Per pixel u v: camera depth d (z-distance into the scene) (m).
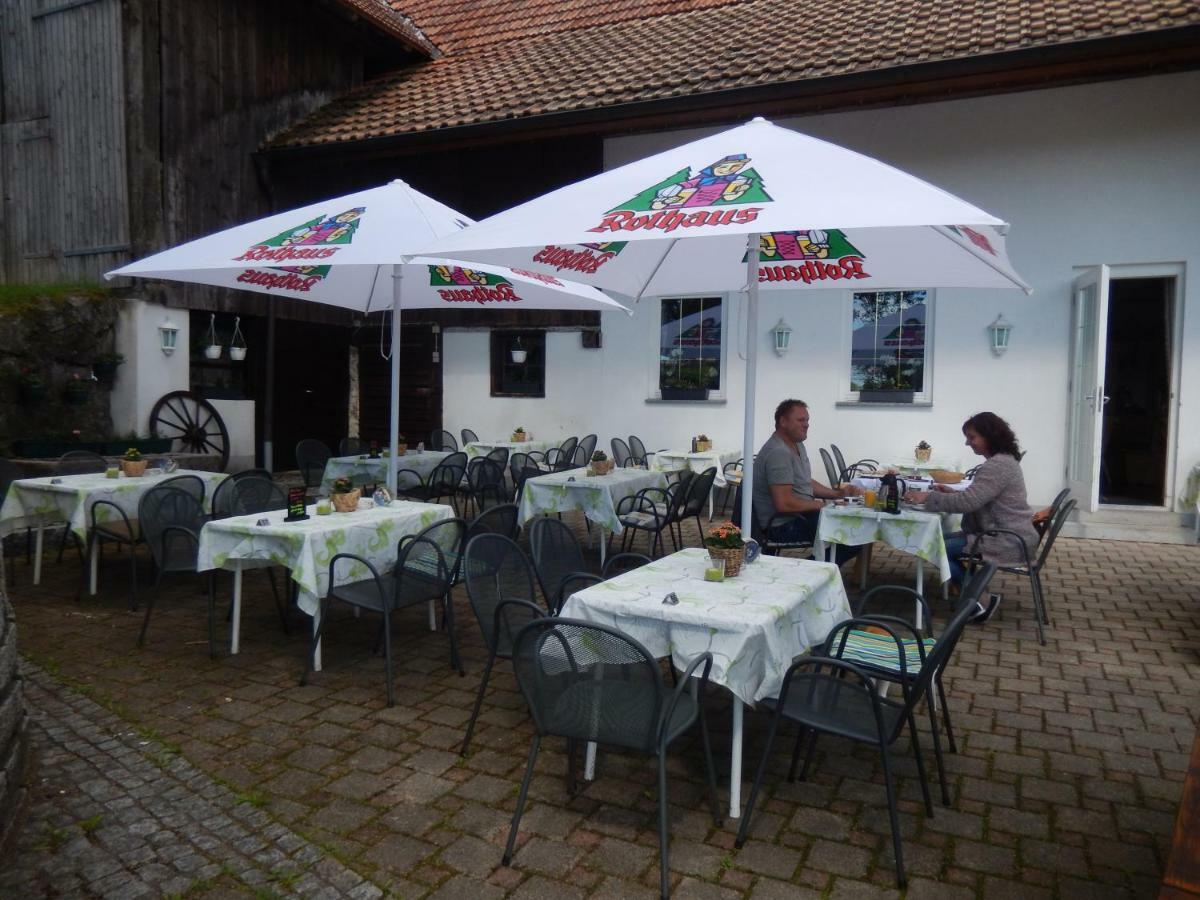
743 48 9.81
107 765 3.30
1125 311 11.45
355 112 11.45
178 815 2.95
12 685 2.97
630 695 2.82
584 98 9.66
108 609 5.45
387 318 12.10
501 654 3.48
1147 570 6.76
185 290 9.88
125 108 9.40
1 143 10.21
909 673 3.14
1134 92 8.21
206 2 10.22
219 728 3.67
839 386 9.60
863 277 4.89
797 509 5.29
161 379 9.70
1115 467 10.64
